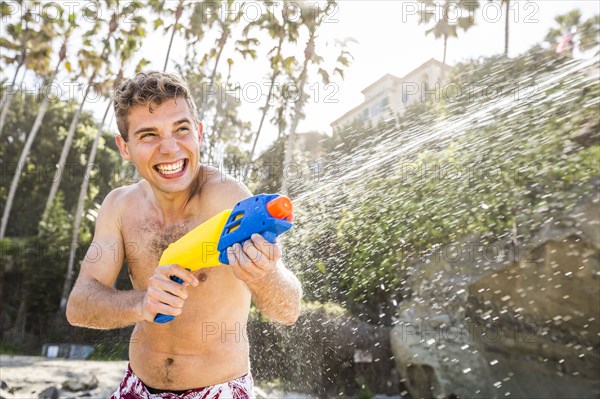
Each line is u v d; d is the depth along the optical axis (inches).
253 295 52.4
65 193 778.2
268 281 50.1
